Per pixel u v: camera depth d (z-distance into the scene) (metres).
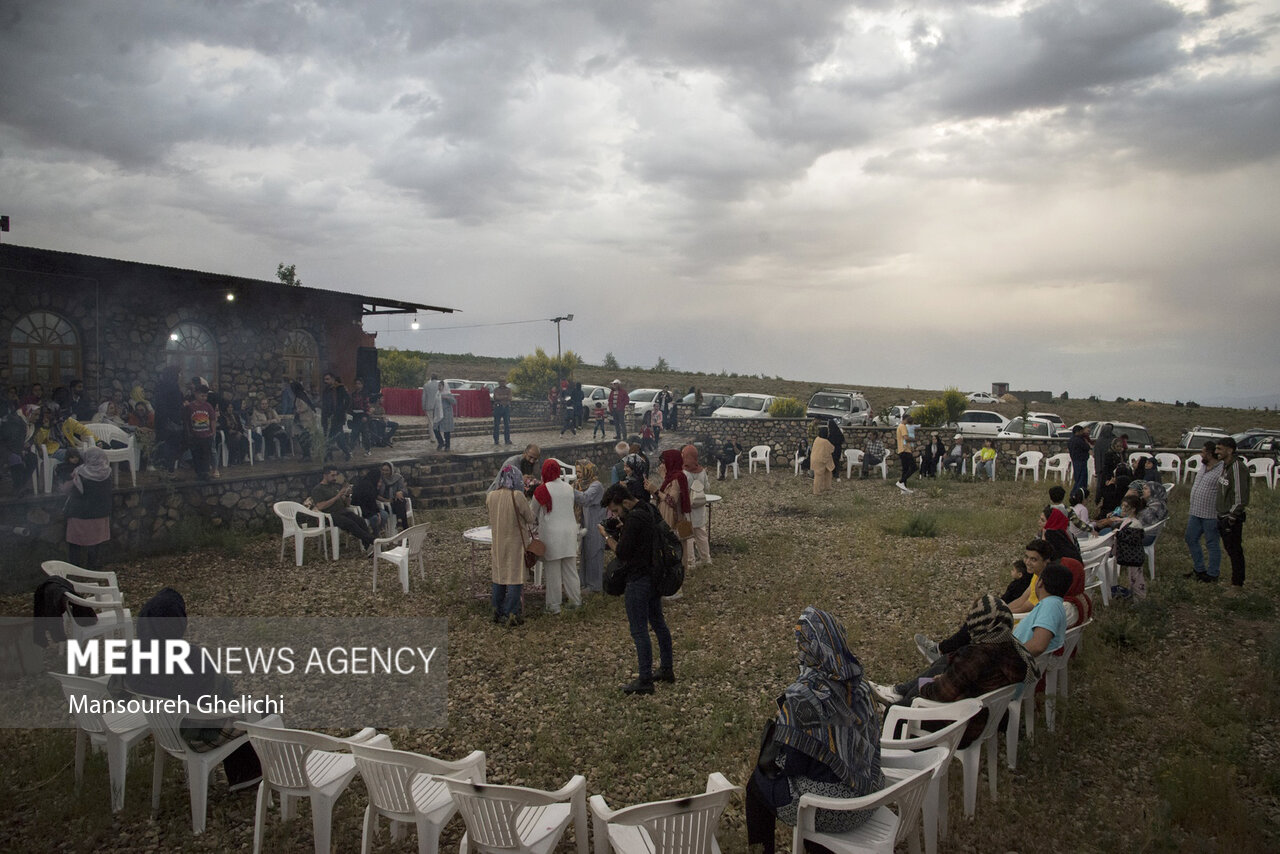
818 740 3.57
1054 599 5.30
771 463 23.58
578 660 7.11
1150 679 6.68
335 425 15.02
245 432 14.86
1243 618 8.25
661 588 6.33
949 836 4.33
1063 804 4.72
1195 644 7.49
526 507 7.99
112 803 4.56
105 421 12.35
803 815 3.57
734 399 27.98
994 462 20.56
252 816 4.55
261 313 17.67
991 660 4.69
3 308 13.49
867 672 6.79
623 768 5.13
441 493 15.38
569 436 22.92
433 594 9.21
